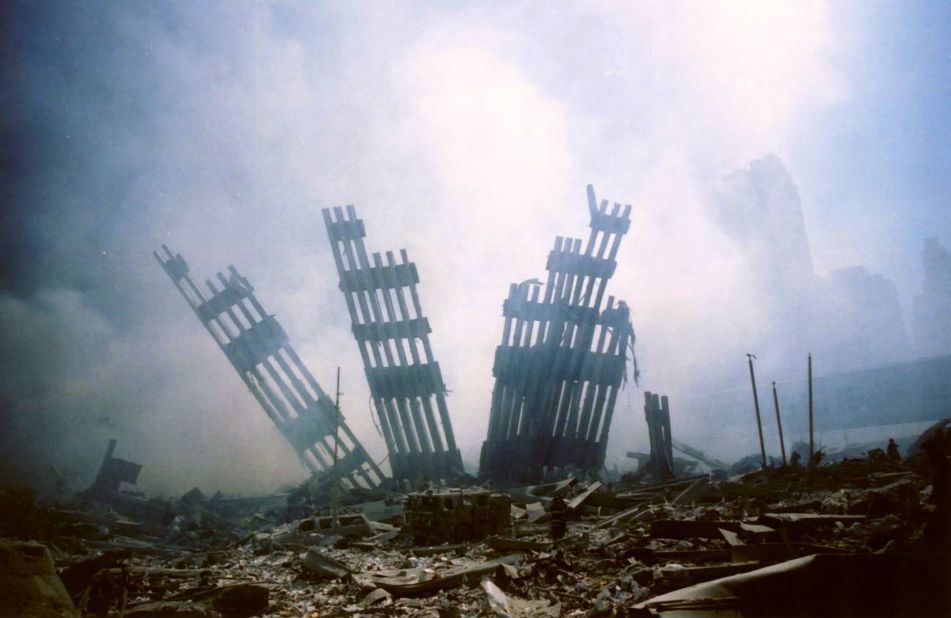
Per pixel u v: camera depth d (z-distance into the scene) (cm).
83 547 1441
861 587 488
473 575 906
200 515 1964
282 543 1477
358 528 1530
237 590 827
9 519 1388
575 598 767
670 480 1931
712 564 823
